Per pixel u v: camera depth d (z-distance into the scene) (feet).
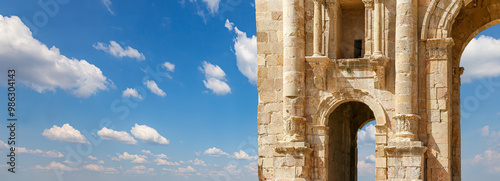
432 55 118.11
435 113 116.88
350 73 121.29
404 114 115.55
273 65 125.49
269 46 126.00
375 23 120.16
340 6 127.75
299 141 120.37
